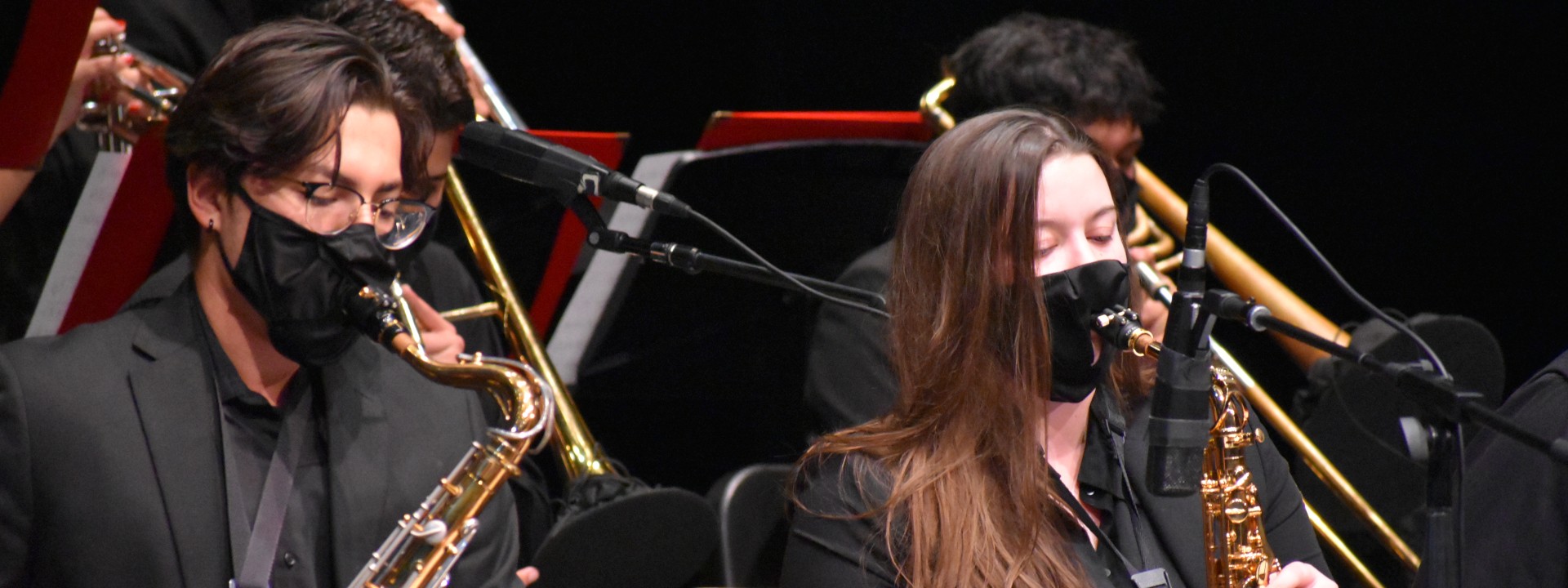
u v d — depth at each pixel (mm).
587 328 11391
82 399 6766
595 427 15977
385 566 7016
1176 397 5578
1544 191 18219
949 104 11984
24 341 6996
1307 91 18719
